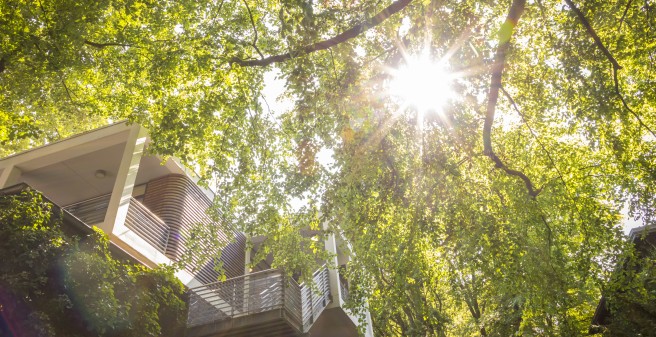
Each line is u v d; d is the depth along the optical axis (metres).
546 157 12.37
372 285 11.90
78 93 13.13
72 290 9.44
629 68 11.98
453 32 9.66
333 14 9.06
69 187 16.45
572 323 13.02
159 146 10.82
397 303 11.85
